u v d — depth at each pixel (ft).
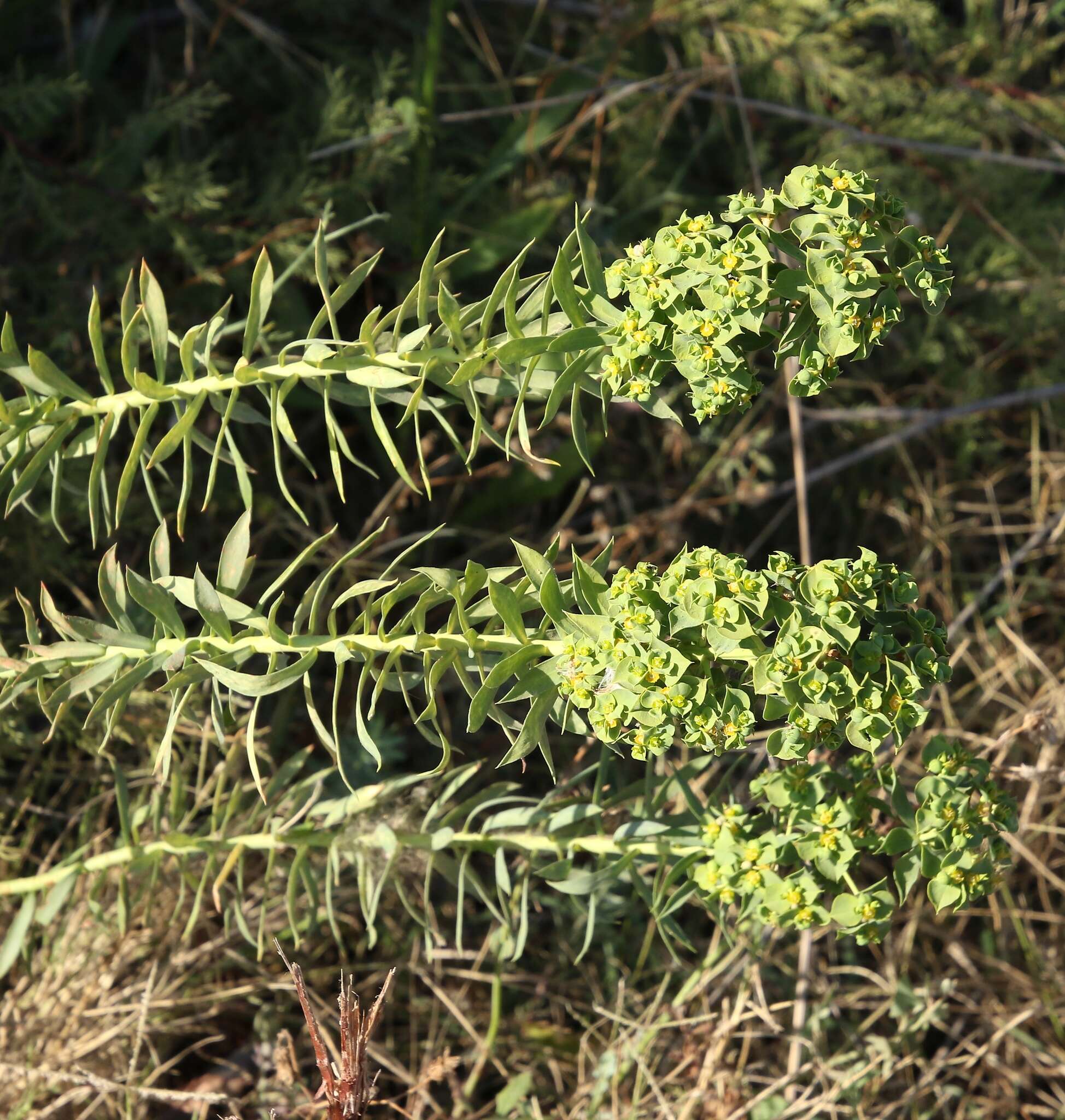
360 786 6.33
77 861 4.89
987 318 8.30
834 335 3.15
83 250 6.63
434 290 7.03
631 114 7.64
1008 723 7.22
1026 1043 6.44
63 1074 5.04
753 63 7.75
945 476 8.20
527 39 7.62
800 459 7.18
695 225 3.24
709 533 7.99
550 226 7.50
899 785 4.00
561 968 6.59
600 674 3.43
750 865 4.06
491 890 6.63
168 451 4.05
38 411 4.06
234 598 4.05
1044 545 8.32
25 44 7.09
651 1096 6.03
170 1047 5.96
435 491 7.38
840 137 7.91
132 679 3.99
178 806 4.97
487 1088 6.32
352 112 6.94
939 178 7.97
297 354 6.67
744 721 3.34
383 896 6.20
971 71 8.52
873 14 7.78
